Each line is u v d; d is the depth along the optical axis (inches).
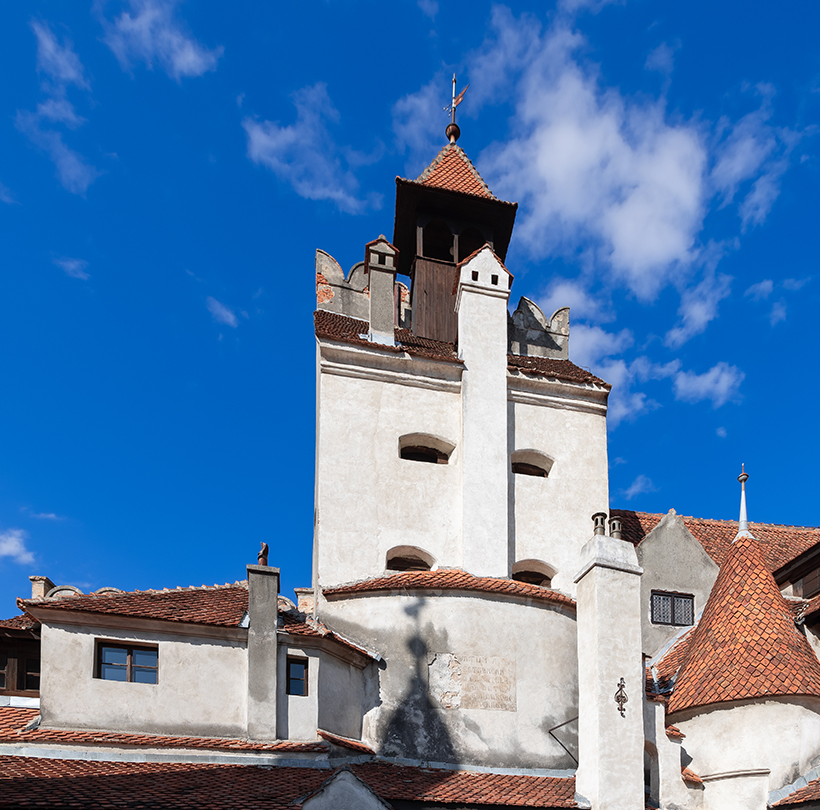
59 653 804.6
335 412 1075.3
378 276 1208.8
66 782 684.1
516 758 881.5
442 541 1051.9
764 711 908.6
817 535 1333.7
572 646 961.5
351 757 852.0
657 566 1154.0
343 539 1018.7
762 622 976.3
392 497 1055.6
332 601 965.8
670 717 966.4
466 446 1084.5
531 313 1357.0
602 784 787.4
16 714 805.2
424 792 778.2
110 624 826.2
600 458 1160.8
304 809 681.6
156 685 821.2
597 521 914.1
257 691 837.2
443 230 1391.5
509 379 1152.8
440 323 1270.9
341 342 1104.8
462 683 902.4
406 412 1101.7
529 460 1147.9
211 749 801.6
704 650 990.4
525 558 1072.2
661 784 886.4
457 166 1395.2
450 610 932.0
